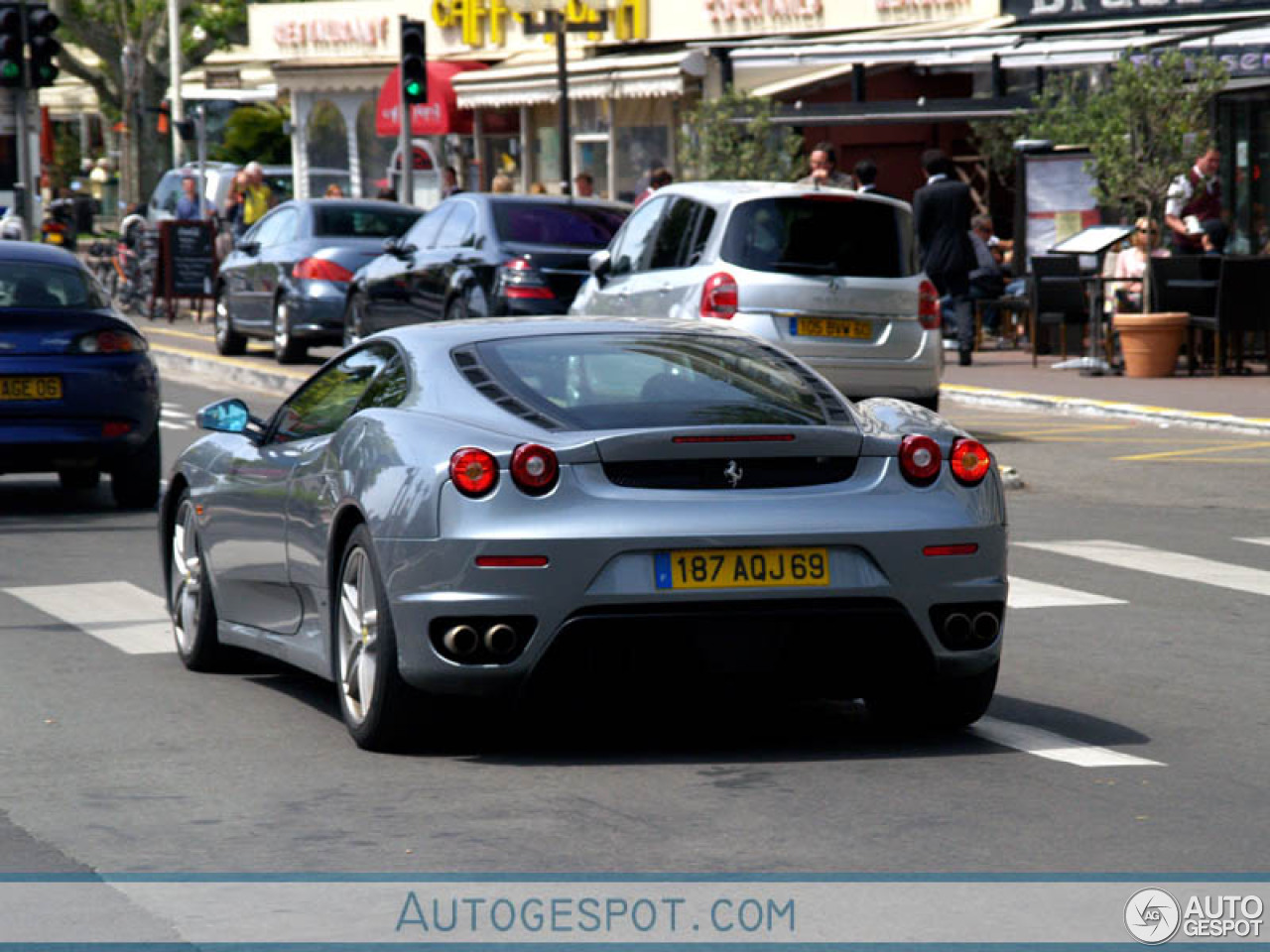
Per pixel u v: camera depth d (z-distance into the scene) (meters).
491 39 84.50
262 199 73.31
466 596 13.82
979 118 60.47
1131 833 12.41
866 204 33.78
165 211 86.19
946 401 43.50
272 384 49.59
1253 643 19.41
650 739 15.21
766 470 14.22
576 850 12.11
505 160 83.06
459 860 11.95
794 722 15.87
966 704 15.11
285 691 17.33
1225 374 45.62
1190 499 29.77
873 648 14.31
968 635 14.52
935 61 59.94
